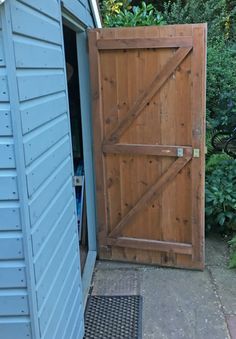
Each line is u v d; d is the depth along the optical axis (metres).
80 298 2.41
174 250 3.37
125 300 2.90
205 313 2.73
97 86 3.24
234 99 5.25
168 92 3.10
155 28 3.01
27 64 1.48
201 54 2.94
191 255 3.34
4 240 1.45
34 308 1.52
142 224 3.45
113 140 3.33
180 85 3.06
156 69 3.09
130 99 3.21
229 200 3.83
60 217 1.95
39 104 1.62
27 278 1.48
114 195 3.46
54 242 1.82
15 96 1.35
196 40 2.93
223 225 3.98
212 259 3.55
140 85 3.16
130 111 3.23
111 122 3.30
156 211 3.38
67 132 2.17
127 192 3.42
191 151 3.14
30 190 1.47
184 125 3.12
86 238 3.84
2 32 1.30
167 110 3.14
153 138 3.23
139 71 3.13
